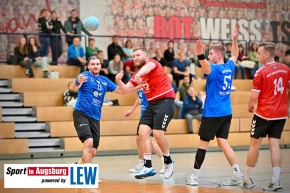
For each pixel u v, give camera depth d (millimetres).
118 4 28797
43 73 24562
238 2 31000
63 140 21422
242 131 24281
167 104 12609
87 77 11992
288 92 11766
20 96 22969
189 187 11664
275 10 31672
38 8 27281
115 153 21922
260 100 11281
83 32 28203
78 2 28000
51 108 22266
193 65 26531
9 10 26797
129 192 10953
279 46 31547
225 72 11766
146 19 29297
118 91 12414
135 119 23141
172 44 26656
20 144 20734
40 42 25453
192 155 21203
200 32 30312
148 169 12719
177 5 29906
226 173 14273
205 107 11836
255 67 27531
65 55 27594
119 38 28750
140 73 12195
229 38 30844
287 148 24391
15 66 24156
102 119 22672
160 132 12672
